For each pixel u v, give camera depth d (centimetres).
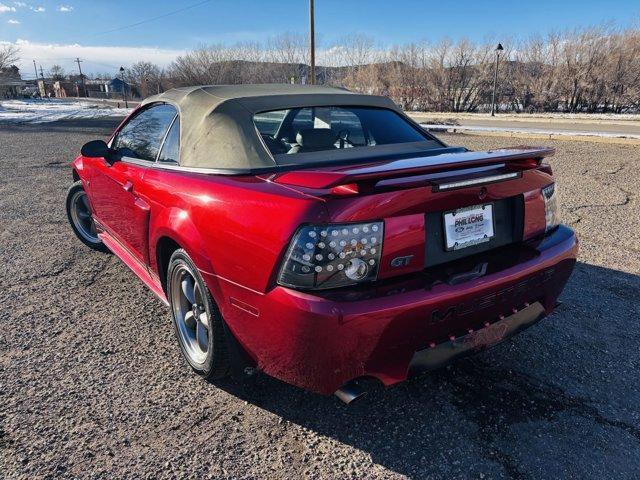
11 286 381
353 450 213
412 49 3747
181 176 257
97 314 335
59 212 604
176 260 259
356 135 297
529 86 3362
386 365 199
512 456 208
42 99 7181
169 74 5131
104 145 346
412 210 195
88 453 209
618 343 294
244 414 235
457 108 3669
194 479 196
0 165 980
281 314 190
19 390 251
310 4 2748
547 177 247
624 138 1304
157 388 254
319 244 182
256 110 267
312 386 200
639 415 233
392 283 194
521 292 225
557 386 254
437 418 232
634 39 3019
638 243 464
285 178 211
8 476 196
